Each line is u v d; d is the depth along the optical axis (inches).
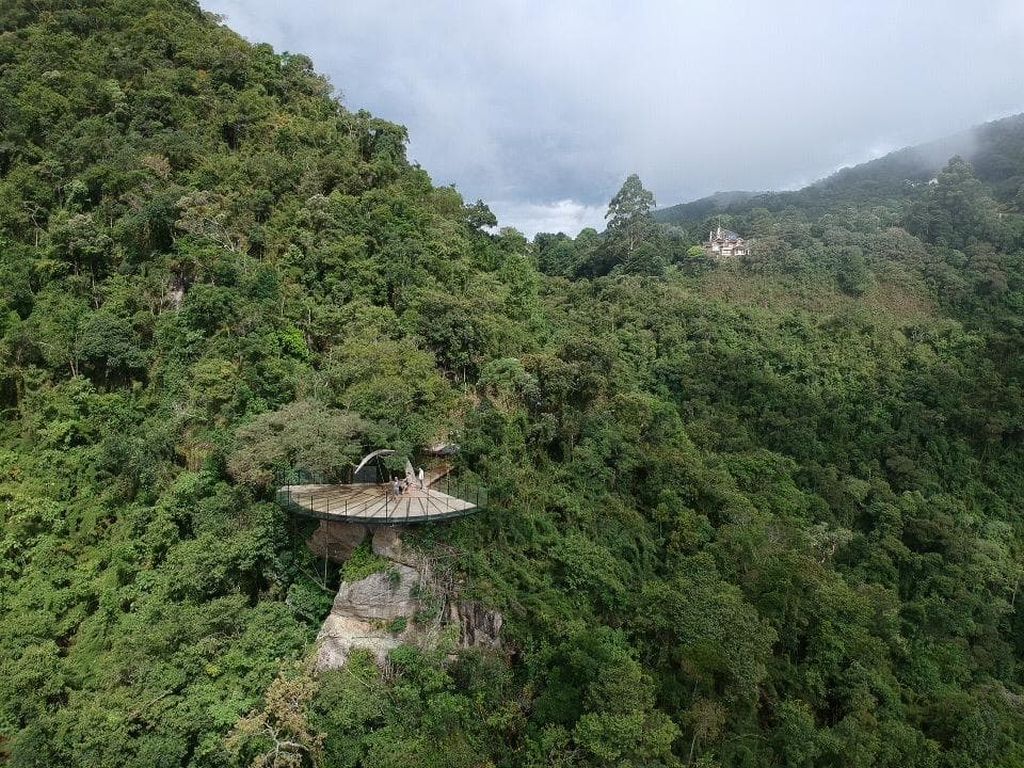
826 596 1369.3
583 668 962.1
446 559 1071.6
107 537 1291.8
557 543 1259.2
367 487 1153.4
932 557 1787.6
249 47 2396.7
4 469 1331.2
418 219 1963.6
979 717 1316.4
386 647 1013.8
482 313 1740.9
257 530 1084.5
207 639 983.6
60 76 1982.0
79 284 1619.1
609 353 1824.6
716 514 1589.6
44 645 1073.5
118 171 1724.9
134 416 1435.8
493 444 1395.2
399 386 1254.9
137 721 922.1
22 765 896.9
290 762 876.0
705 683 1077.8
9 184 1744.6
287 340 1441.9
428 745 904.3
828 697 1304.1
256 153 1987.0
